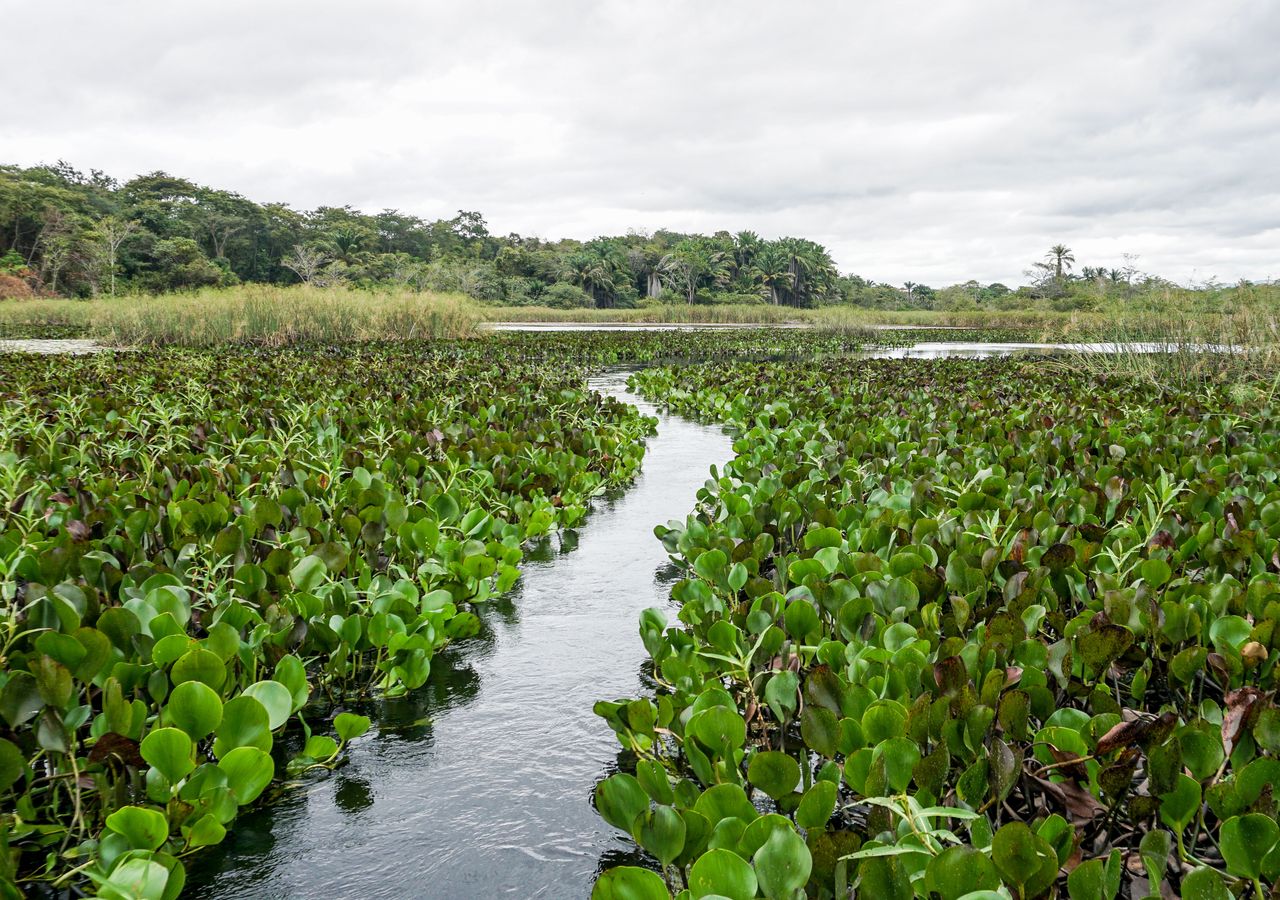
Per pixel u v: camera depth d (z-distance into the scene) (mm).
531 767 2910
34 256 58594
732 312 52750
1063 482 5297
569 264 76312
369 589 3684
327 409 8914
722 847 1905
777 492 5188
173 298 23422
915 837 1842
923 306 105500
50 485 5184
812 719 2256
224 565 3766
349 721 2816
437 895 2287
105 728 2484
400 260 75062
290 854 2449
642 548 5469
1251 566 3615
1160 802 1996
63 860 2311
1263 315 12750
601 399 11773
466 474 6176
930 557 3660
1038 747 2273
